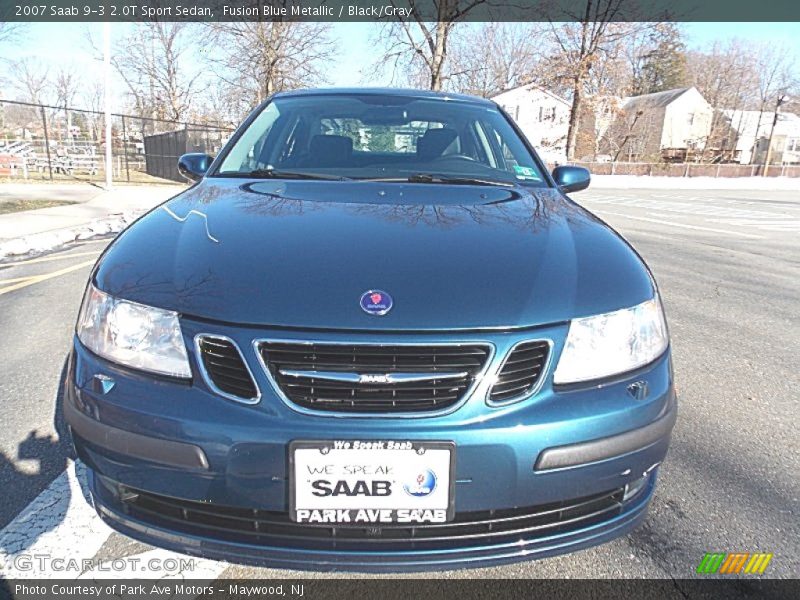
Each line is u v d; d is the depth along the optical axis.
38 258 6.02
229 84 24.69
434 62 19.95
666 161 50.22
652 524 2.02
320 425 1.43
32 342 3.56
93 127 25.77
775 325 4.44
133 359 1.54
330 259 1.67
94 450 1.55
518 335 1.50
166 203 2.26
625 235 9.16
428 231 1.88
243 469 1.45
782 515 2.08
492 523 1.53
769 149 42.62
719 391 3.18
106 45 13.04
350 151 2.81
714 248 8.11
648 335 1.67
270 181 2.47
